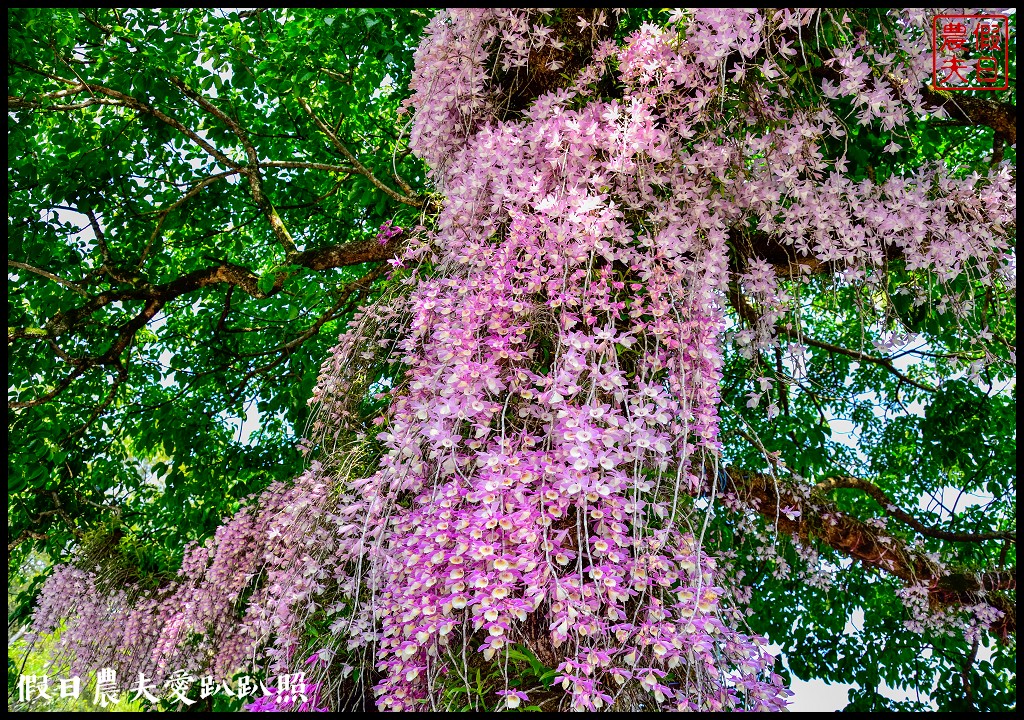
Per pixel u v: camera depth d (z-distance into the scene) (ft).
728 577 7.50
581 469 3.69
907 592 8.91
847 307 7.63
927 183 5.61
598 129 4.84
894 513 10.07
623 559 3.80
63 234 12.24
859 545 8.55
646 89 5.18
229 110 12.50
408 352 5.67
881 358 11.25
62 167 11.44
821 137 5.57
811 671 12.62
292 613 6.19
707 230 5.28
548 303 4.55
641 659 3.87
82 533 12.80
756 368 5.80
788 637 12.78
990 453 12.55
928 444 13.06
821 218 5.32
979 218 5.39
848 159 6.77
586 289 4.54
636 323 4.66
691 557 3.87
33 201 11.57
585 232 4.44
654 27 5.23
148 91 10.96
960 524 12.72
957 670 11.93
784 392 10.27
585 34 5.63
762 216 5.59
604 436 3.86
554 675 3.91
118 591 11.77
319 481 6.90
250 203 13.76
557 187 4.67
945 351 11.02
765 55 5.17
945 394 12.18
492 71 5.89
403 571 4.38
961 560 11.82
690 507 4.63
